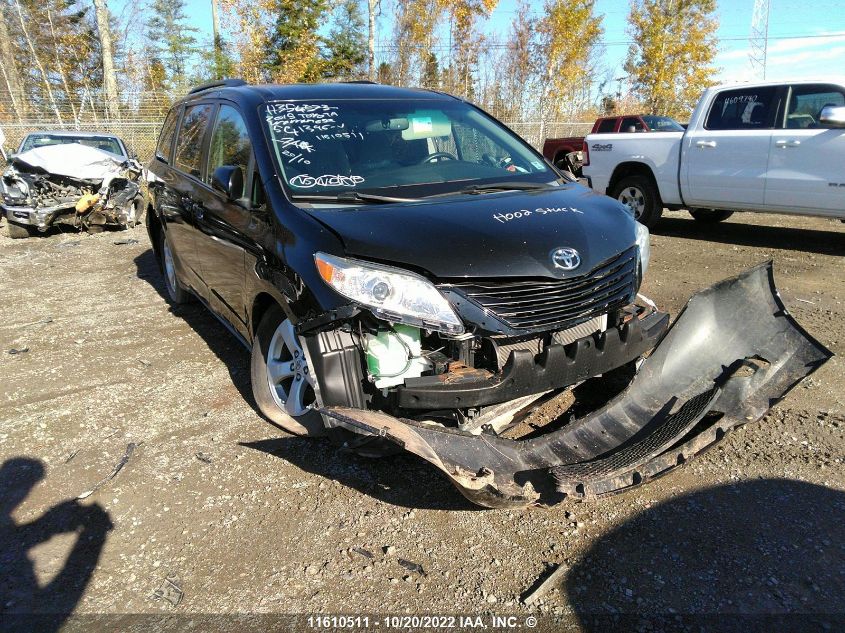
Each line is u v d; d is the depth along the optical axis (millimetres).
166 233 5555
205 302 4996
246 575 2619
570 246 3004
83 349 5109
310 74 24750
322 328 2809
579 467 2740
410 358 2846
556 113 32406
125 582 2596
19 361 4871
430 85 30359
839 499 3014
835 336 5035
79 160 10203
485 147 4180
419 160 3811
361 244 2820
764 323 3479
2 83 27969
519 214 3154
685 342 3492
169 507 3057
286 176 3459
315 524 2920
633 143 9555
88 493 3172
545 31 30797
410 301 2701
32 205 9734
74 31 29641
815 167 7547
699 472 3258
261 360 3750
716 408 3107
